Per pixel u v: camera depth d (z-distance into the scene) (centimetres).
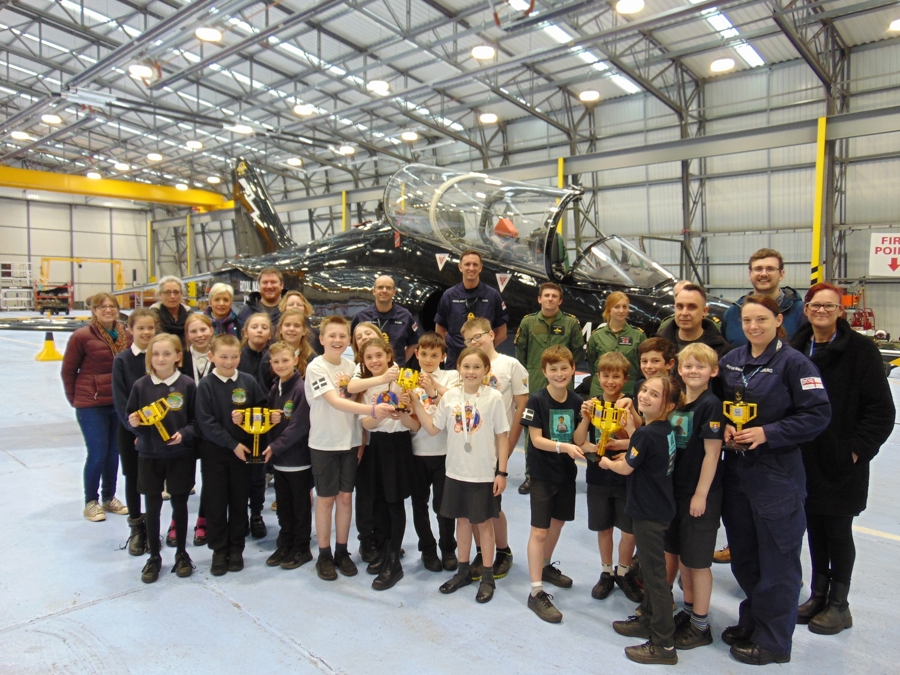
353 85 1678
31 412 687
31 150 2570
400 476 303
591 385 419
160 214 3609
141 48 1197
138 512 338
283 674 222
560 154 2011
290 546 323
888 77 1426
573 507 283
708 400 240
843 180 1552
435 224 598
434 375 321
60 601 277
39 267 3241
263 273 471
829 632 252
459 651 238
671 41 1455
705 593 243
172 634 250
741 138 1239
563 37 1423
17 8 1419
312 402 307
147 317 338
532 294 533
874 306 1537
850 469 247
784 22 1196
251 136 1955
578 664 230
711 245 1781
